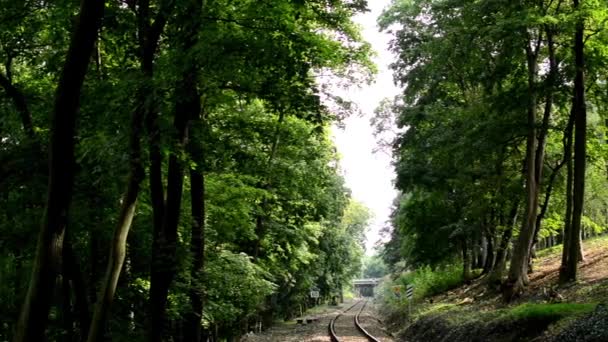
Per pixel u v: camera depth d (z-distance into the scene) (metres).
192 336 13.95
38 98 13.04
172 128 9.45
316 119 10.88
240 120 15.07
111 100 9.83
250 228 20.50
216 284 17.14
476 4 18.86
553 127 21.84
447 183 31.22
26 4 11.42
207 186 17.02
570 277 19.94
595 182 29.92
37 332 7.49
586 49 19.81
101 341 9.47
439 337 21.27
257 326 39.06
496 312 18.08
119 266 9.62
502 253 27.66
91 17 7.60
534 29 18.94
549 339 12.58
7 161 12.01
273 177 21.05
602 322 11.23
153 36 10.05
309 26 12.29
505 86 24.92
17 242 12.63
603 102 22.53
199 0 9.54
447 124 27.55
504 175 26.20
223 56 9.30
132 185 9.68
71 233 12.91
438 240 36.28
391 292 56.12
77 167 11.28
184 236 16.38
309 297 71.31
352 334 29.81
